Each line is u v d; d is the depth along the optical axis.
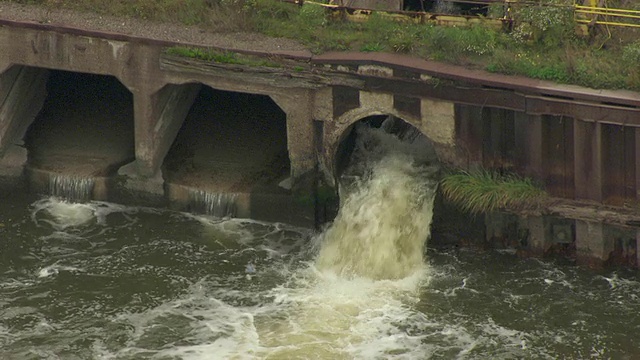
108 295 50.66
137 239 54.50
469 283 51.00
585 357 46.84
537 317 48.91
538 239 52.00
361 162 56.03
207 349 47.41
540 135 50.78
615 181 50.47
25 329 48.66
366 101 52.88
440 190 52.72
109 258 53.09
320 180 54.84
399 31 53.97
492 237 52.75
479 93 51.03
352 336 48.03
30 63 56.78
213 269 52.28
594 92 49.78
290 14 56.03
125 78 55.78
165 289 51.00
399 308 49.62
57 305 50.03
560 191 51.41
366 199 53.88
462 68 51.75
